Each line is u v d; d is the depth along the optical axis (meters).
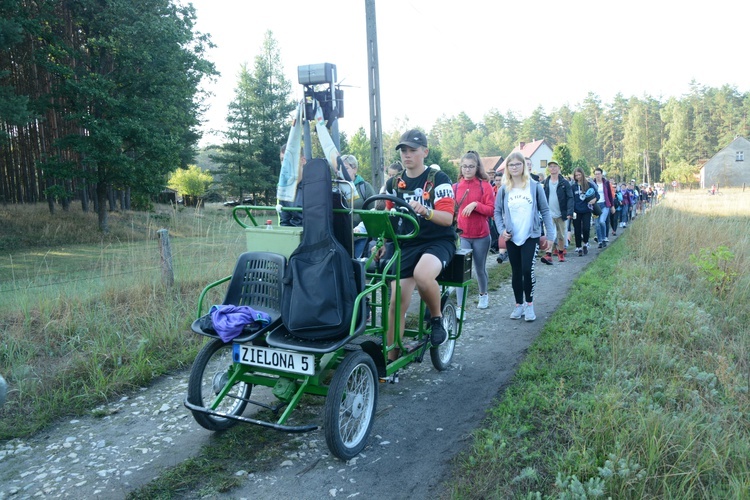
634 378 4.27
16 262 15.89
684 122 100.19
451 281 5.05
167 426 4.16
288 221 4.21
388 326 4.23
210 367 4.46
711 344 5.25
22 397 4.58
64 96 24.62
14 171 29.30
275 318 3.70
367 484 3.30
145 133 24.50
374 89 11.94
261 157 51.28
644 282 7.38
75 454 3.76
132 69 24.61
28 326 5.82
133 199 30.16
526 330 6.50
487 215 7.08
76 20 24.78
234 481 3.32
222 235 9.74
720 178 83.62
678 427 3.34
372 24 11.80
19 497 3.25
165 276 7.42
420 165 4.56
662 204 17.28
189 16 27.44
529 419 3.85
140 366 5.15
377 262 4.54
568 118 129.12
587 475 3.01
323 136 3.80
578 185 12.51
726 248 7.62
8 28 20.70
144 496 3.21
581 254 12.69
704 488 2.84
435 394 4.68
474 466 3.35
